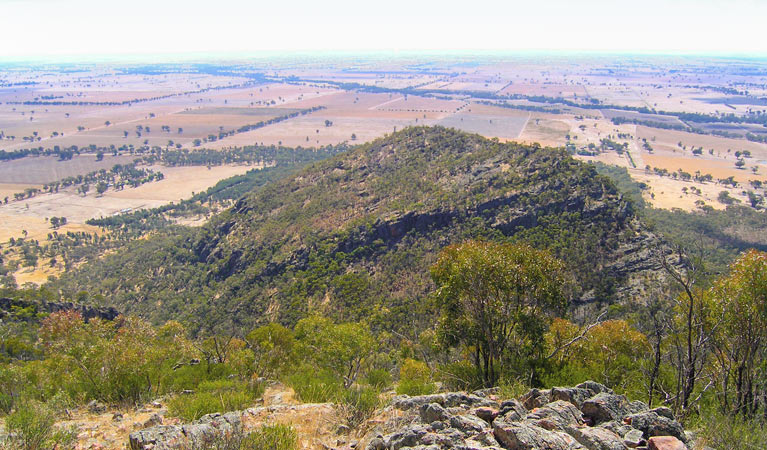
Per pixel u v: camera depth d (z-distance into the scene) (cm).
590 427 1328
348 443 1464
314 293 8869
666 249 7662
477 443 1230
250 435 1381
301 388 2283
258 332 3788
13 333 6725
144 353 2669
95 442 1557
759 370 1825
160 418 1792
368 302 7894
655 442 1189
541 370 2575
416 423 1486
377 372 2967
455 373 2697
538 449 1149
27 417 1509
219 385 2438
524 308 2761
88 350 2569
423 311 6769
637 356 2914
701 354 1947
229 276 11706
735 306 1897
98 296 10688
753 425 1424
